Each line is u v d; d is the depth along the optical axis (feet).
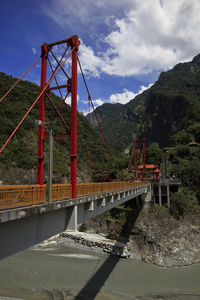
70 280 86.28
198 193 156.25
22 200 31.58
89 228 165.27
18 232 29.96
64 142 282.97
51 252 122.42
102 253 124.06
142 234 130.31
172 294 76.13
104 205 64.80
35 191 34.55
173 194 151.74
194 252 112.16
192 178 169.89
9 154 224.12
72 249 129.39
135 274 94.38
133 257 118.01
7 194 29.25
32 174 217.97
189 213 137.80
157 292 77.61
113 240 138.41
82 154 282.77
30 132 271.49
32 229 32.94
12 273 90.38
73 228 43.88
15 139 249.55
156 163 315.58
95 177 220.84
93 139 335.47
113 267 102.37
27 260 107.34
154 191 176.55
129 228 140.77
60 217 42.42
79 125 322.34
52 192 39.58
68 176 237.86
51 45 55.31
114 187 80.79
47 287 79.15
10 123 262.06
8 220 26.63
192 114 371.35
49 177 37.50
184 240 118.62
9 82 346.95
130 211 152.25
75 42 53.11
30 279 85.30
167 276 92.53
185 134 293.43
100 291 77.51
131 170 229.25
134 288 80.64
